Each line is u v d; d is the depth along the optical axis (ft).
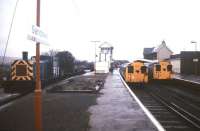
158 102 69.41
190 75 201.77
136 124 36.73
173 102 72.79
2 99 55.98
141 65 119.34
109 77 153.69
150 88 112.37
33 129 33.27
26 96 64.80
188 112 54.49
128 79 119.24
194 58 216.95
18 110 46.26
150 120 39.27
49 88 83.71
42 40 25.03
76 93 73.00
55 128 33.88
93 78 138.31
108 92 76.43
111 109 48.29
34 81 73.82
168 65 134.62
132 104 54.24
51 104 53.47
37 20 24.35
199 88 95.45
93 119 39.60
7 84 70.18
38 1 24.40
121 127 34.99
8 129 33.27
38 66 24.61
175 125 41.81
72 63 155.43
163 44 325.01
